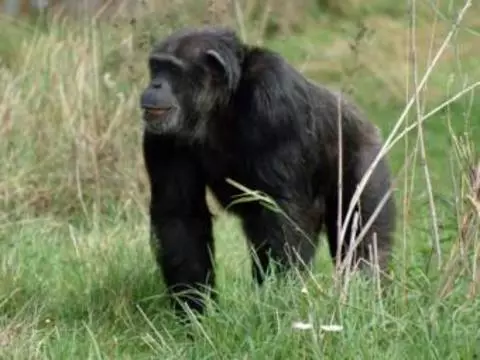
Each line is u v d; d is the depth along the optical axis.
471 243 10.88
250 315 10.52
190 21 17.92
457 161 11.49
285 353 9.94
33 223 15.30
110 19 18.80
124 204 16.34
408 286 10.98
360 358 9.72
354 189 12.80
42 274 12.89
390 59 27.77
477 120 23.39
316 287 10.65
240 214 12.10
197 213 12.02
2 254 13.40
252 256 11.59
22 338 10.66
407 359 9.88
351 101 13.23
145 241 13.80
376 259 11.39
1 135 16.64
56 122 17.00
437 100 24.88
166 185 11.85
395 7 31.67
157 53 11.71
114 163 16.75
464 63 27.38
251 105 11.55
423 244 12.71
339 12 31.03
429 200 11.33
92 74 17.28
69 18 20.78
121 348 11.10
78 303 11.95
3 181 16.11
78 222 16.02
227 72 11.56
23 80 17.58
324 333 9.91
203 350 10.29
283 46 28.16
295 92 11.73
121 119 16.98
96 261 13.12
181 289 11.82
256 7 25.86
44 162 16.66
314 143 12.03
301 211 11.75
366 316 10.23
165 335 11.29
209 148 11.82
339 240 10.71
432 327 10.14
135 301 12.16
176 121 11.50
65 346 10.62
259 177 11.61
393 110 25.11
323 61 27.50
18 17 25.81
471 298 10.55
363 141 12.97
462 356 9.88
